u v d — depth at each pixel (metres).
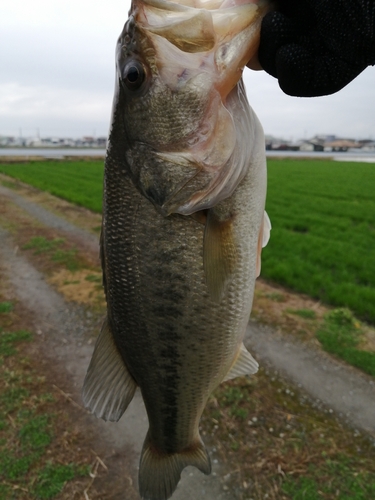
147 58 0.23
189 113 0.23
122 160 0.26
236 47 0.22
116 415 0.32
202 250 0.27
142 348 0.30
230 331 0.30
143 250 0.28
